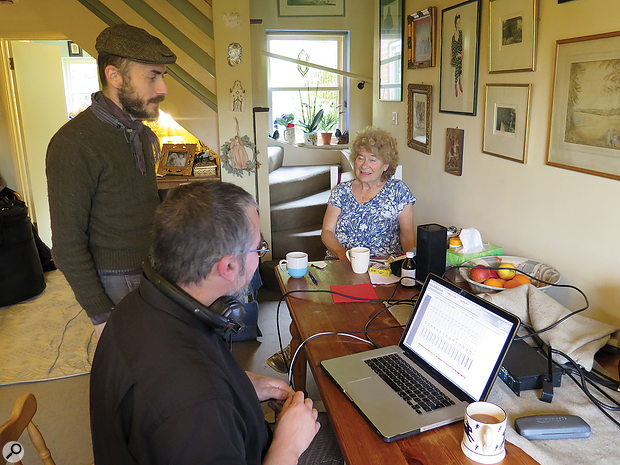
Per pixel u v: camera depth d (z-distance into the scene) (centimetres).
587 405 130
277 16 539
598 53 180
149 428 88
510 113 242
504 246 256
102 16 338
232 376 99
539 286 191
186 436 85
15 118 458
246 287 106
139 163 197
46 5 332
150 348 93
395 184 269
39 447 131
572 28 196
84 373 299
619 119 172
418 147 369
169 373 89
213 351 97
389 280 206
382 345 158
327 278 212
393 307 184
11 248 383
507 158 246
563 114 202
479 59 272
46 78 488
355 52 555
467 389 127
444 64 316
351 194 271
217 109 361
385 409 125
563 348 145
